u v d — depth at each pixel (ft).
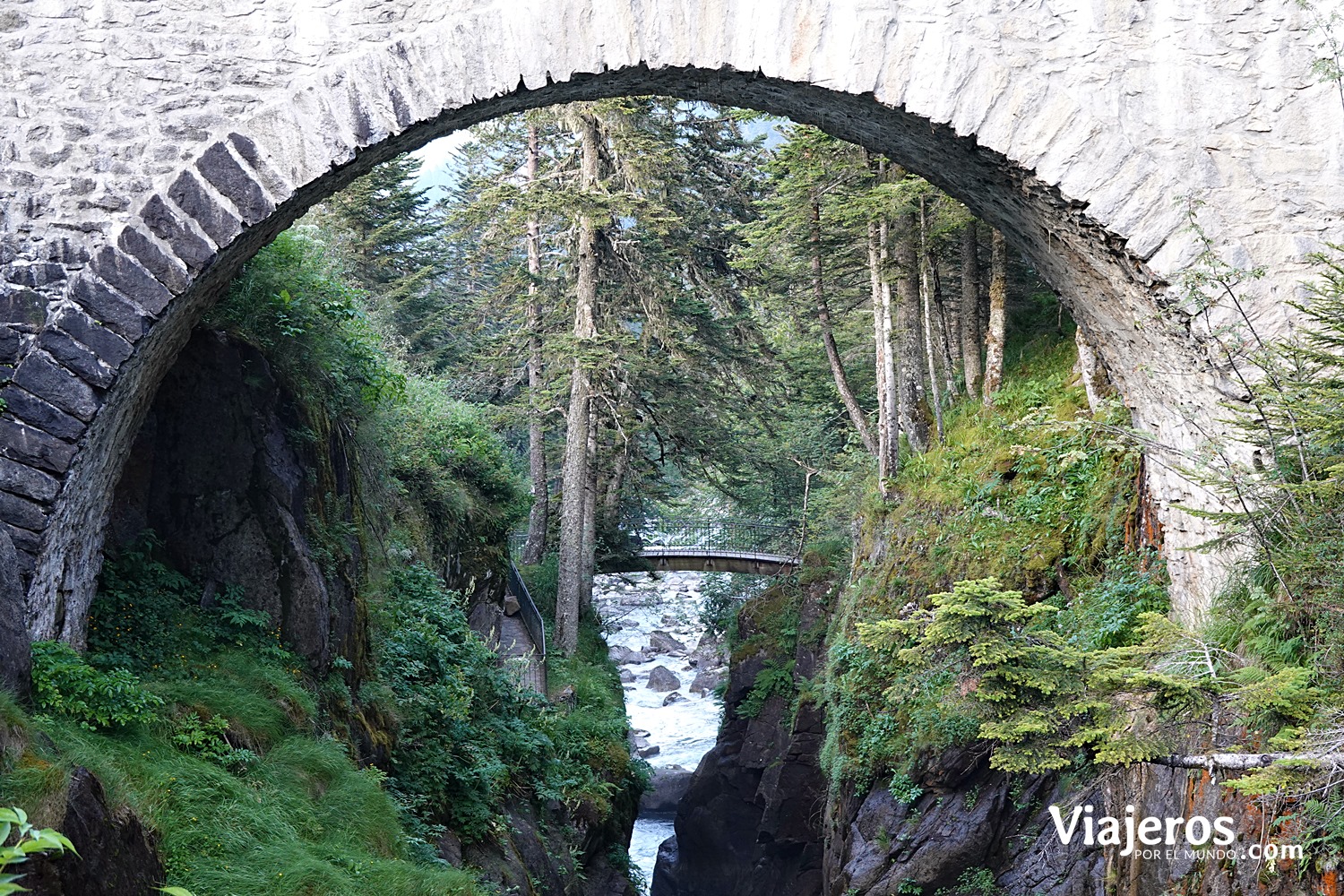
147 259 21.03
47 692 17.84
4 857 6.58
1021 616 16.49
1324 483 16.75
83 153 21.25
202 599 24.62
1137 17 22.47
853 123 25.05
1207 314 21.57
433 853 24.82
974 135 22.49
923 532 41.29
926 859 32.07
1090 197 22.35
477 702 35.53
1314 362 19.11
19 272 20.80
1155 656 19.42
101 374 20.52
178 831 17.15
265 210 21.49
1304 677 15.79
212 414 25.34
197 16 21.63
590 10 22.16
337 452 31.01
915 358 46.88
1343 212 22.03
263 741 21.79
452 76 21.99
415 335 81.76
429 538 43.68
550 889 32.68
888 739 36.27
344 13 21.93
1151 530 28.60
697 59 22.33
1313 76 22.25
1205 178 22.29
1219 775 18.99
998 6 22.48
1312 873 15.90
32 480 19.88
